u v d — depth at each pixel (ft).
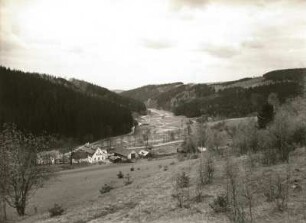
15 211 153.69
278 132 126.52
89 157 431.84
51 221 103.35
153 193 116.47
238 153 155.53
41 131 518.37
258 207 73.15
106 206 111.65
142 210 92.68
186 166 165.48
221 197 80.07
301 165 101.30
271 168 104.53
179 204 90.43
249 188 88.69
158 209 90.07
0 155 137.39
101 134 615.16
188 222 72.02
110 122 654.12
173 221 75.41
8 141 142.51
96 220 92.68
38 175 150.00
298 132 130.11
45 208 148.77
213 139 239.50
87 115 609.83
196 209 82.28
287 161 106.01
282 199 73.15
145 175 203.41
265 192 82.43
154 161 357.82
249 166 109.70
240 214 68.23
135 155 454.81
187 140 333.83
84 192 182.70
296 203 71.00
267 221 63.87
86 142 563.07
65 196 175.73
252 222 64.49
